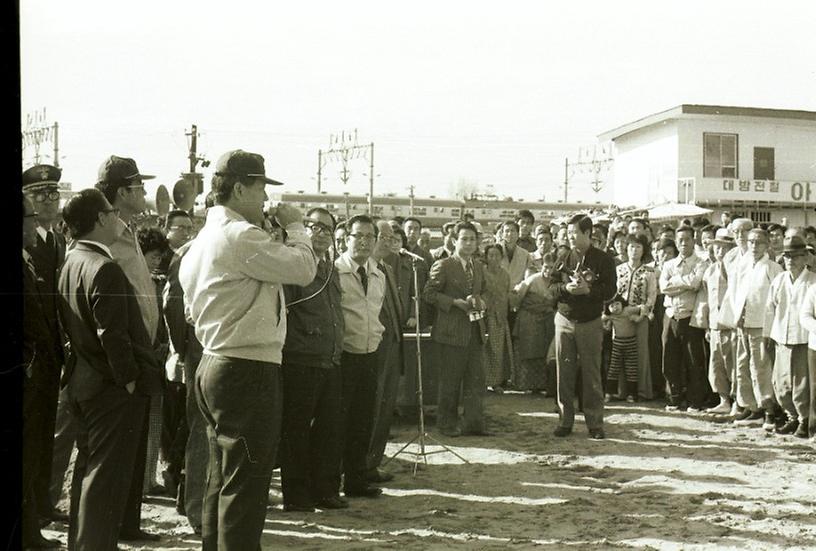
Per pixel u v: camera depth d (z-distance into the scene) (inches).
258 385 165.2
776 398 368.8
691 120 1419.8
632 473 294.2
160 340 247.0
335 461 249.4
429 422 388.5
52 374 190.5
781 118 1430.9
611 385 449.4
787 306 353.4
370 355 264.5
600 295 352.5
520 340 466.9
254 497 164.9
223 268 164.6
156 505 250.4
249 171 172.1
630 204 1525.6
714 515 240.2
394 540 216.1
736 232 390.0
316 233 239.3
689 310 416.8
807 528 227.5
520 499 260.5
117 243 202.5
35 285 187.5
